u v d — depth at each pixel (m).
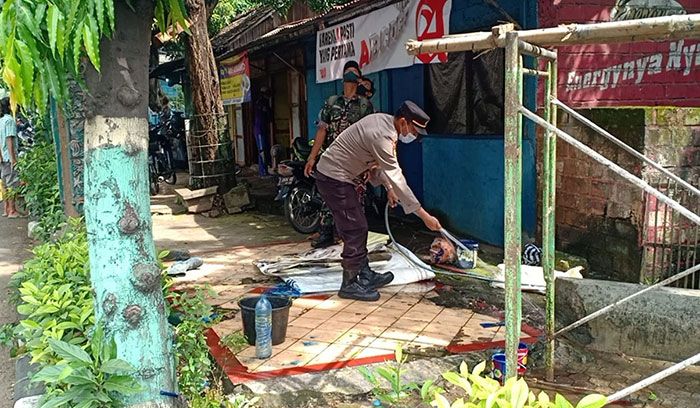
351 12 7.65
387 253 5.81
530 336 4.04
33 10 1.89
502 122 6.40
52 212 6.27
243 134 16.20
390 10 6.85
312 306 4.66
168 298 3.77
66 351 2.36
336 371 3.50
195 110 9.77
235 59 12.19
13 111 1.96
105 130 2.41
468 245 5.50
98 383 2.32
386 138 4.42
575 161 5.60
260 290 5.12
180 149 15.80
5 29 1.85
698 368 3.70
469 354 3.75
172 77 17.44
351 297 4.82
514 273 2.37
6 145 9.27
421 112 4.44
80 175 5.32
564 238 5.82
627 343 3.87
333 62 8.41
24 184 8.84
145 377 2.52
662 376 2.12
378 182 5.29
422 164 8.00
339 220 4.75
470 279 5.31
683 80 6.33
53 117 5.92
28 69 1.89
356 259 4.77
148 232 2.55
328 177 4.67
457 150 7.12
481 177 6.72
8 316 4.79
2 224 8.92
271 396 3.28
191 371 3.15
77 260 3.55
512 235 2.36
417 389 3.24
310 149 7.70
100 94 2.37
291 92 12.64
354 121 6.49
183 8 2.31
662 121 4.83
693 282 4.82
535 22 5.76
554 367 3.71
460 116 7.18
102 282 2.47
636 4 5.99
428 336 4.03
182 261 6.02
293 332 4.12
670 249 4.90
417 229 7.74
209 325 4.04
